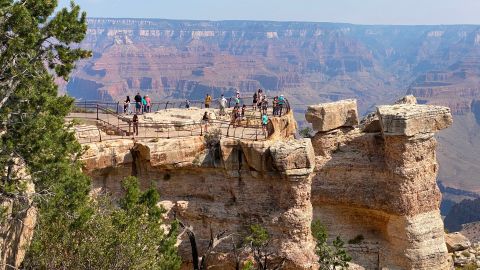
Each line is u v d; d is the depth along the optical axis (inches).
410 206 2041.1
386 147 2082.9
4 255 1298.0
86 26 1408.7
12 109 1360.7
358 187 2160.4
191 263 1990.7
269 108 2588.6
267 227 1920.5
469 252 2506.2
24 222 1407.5
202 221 1998.0
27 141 1359.5
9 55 1277.1
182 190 2030.0
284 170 1856.5
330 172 2192.4
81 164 1653.5
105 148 1946.4
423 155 2050.9
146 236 1450.5
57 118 1406.3
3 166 1331.2
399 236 2068.2
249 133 2121.1
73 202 1438.2
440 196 2100.1
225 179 1991.9
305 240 1898.4
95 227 1390.3
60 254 1331.2
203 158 1990.7
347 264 1918.1
